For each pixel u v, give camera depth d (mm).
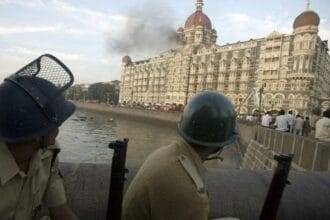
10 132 1803
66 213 2154
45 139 1938
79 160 31719
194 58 93812
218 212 3699
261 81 73125
